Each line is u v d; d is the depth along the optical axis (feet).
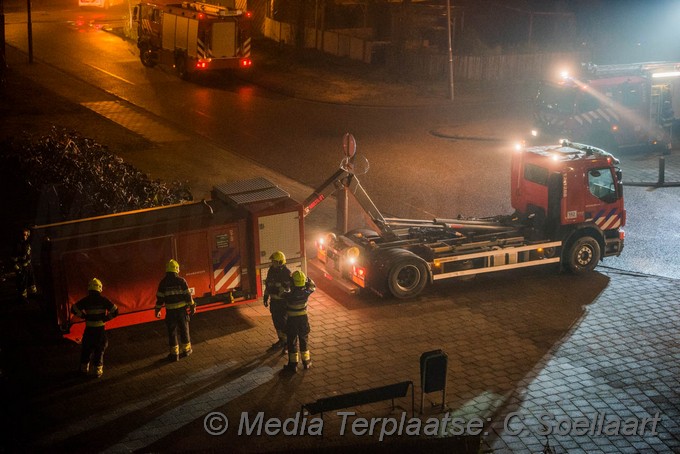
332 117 96.22
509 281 49.49
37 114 92.48
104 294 40.40
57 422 33.55
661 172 70.49
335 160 77.87
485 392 36.14
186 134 86.33
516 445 32.01
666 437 32.71
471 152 80.94
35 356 39.55
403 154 80.12
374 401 33.09
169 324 38.70
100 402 35.22
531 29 136.67
